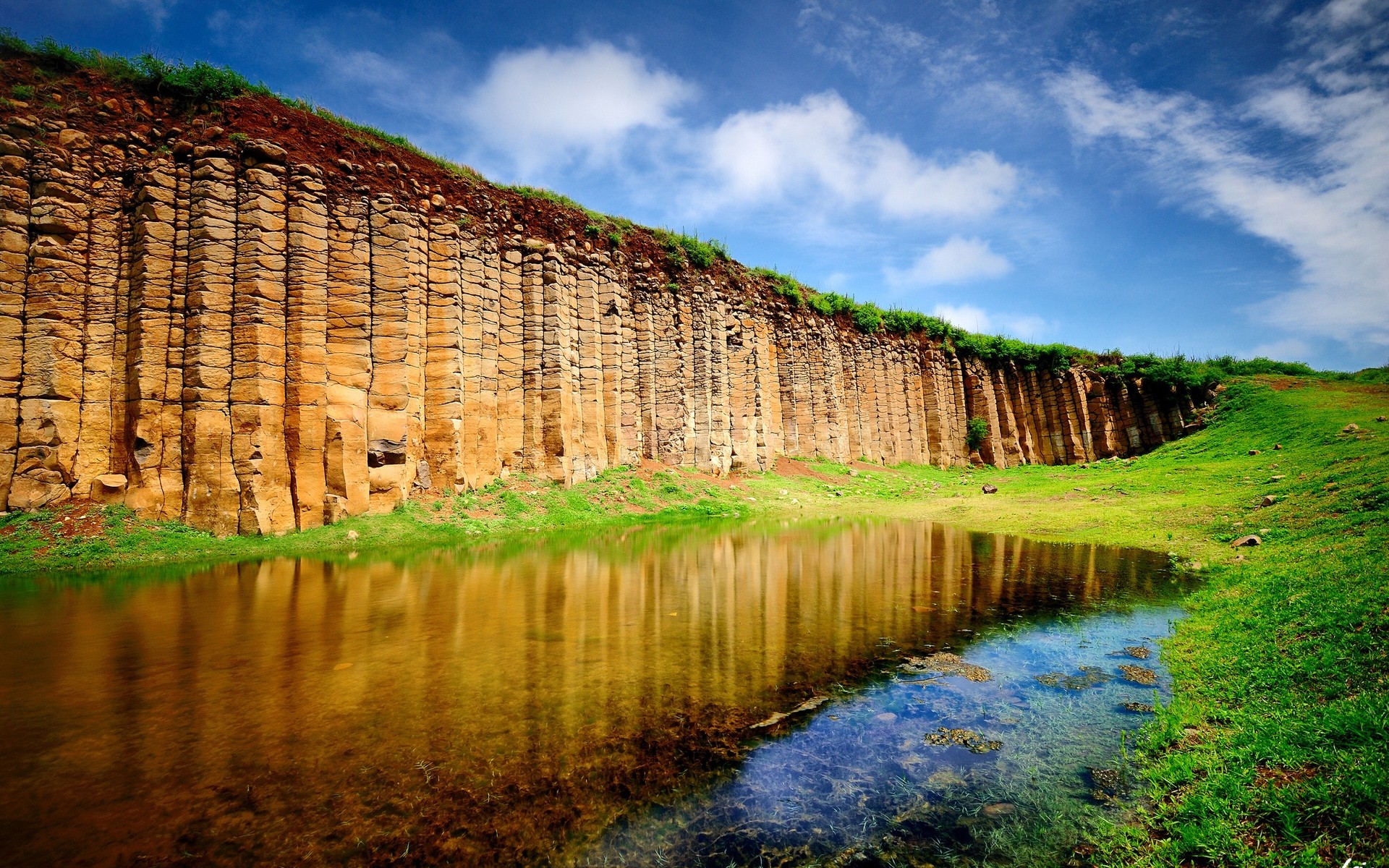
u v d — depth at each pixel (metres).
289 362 19.56
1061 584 13.73
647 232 36.22
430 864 4.50
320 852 4.60
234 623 10.28
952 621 10.97
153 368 17.89
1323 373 45.16
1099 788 5.60
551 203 30.42
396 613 10.98
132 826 4.88
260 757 5.93
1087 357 51.94
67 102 18.61
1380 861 4.04
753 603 12.11
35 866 4.38
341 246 21.23
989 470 47.84
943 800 5.44
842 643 9.69
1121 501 24.39
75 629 9.82
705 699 7.46
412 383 22.52
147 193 18.44
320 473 19.61
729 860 4.63
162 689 7.46
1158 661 8.88
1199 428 42.59
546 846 4.73
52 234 17.53
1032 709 7.31
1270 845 4.44
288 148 20.58
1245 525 16.41
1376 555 9.55
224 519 17.59
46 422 16.69
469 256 25.20
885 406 46.72
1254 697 6.69
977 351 51.81
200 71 20.17
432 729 6.53
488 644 9.30
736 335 37.81
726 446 35.56
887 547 18.86
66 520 16.17
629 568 15.40
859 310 48.09
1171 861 4.52
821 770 5.91
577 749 6.17
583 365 29.34
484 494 24.05
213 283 18.61
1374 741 5.07
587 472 27.97
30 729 6.43
